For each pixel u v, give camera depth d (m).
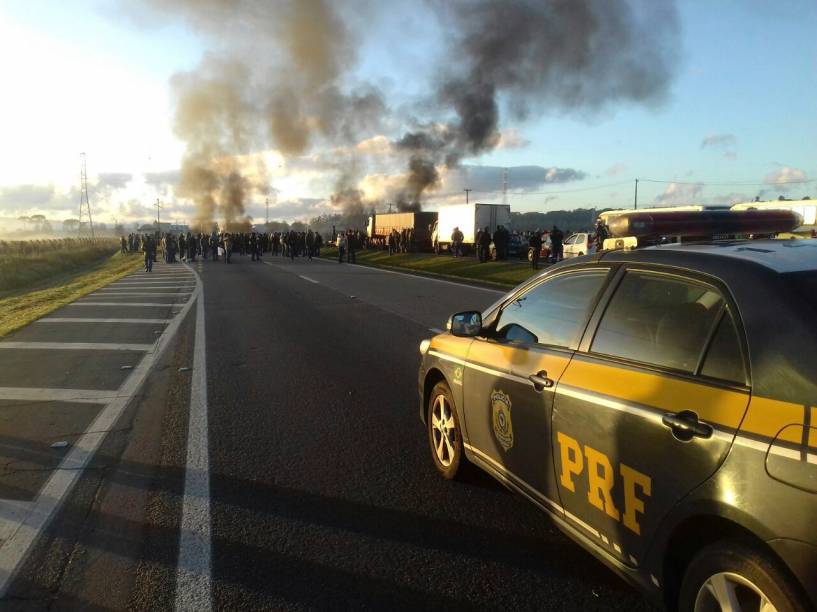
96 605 3.20
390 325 12.55
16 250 44.84
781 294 2.36
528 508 4.24
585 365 3.08
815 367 2.12
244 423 6.19
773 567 2.03
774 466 2.07
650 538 2.56
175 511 4.24
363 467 5.02
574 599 3.20
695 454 2.34
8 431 5.96
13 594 3.29
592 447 2.92
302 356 9.51
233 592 3.29
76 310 15.11
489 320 4.20
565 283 3.55
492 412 3.89
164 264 38.56
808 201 19.39
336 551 3.70
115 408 6.74
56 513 4.22
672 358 2.67
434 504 4.32
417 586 3.34
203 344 10.52
